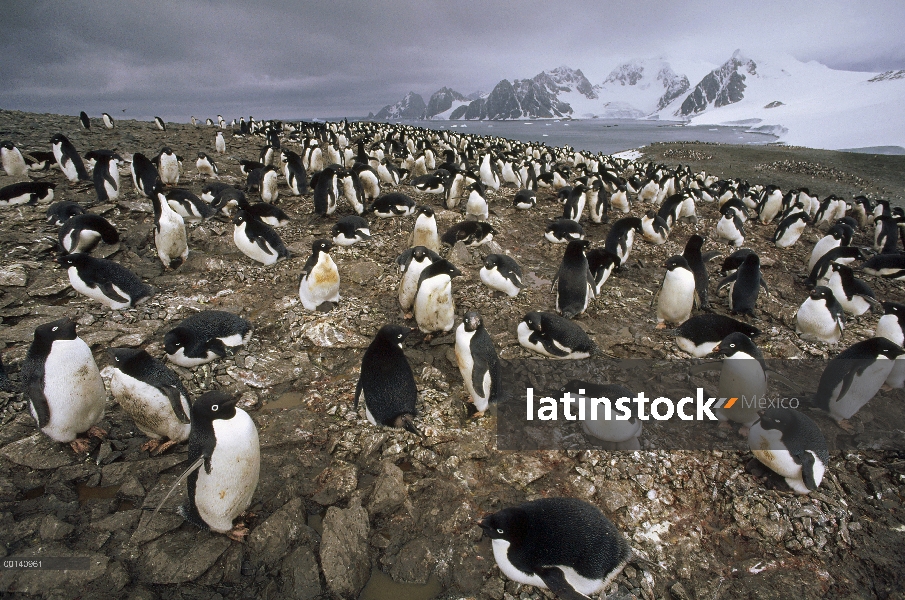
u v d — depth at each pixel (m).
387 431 4.96
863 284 8.19
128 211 10.01
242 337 6.11
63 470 4.16
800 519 4.19
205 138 23.94
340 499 4.19
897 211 16.39
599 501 4.33
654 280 9.65
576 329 6.32
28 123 22.17
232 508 3.67
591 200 12.93
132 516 3.80
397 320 7.05
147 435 4.56
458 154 23.12
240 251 8.93
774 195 14.98
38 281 7.09
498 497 4.29
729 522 4.25
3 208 9.68
